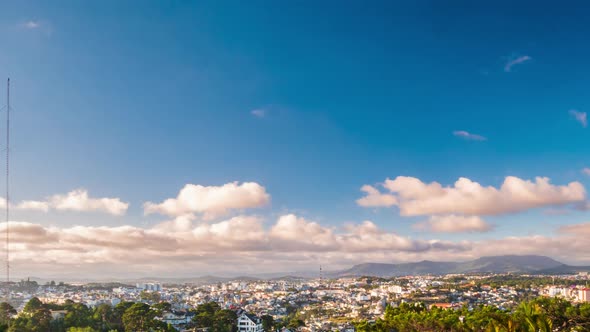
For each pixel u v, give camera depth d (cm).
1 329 15862
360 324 11281
